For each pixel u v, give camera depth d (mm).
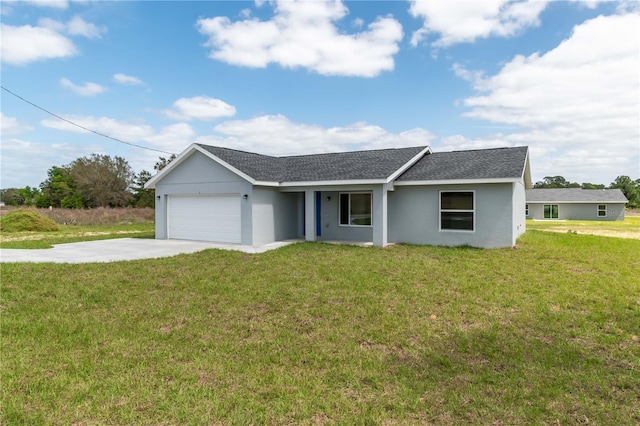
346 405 3662
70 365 4484
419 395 3879
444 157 16688
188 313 6430
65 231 22938
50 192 45000
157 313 6414
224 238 15594
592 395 3889
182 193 16625
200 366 4516
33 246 14211
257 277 8773
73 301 7004
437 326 5832
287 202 16703
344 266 9977
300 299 7105
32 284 7992
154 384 4059
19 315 6258
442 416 3498
